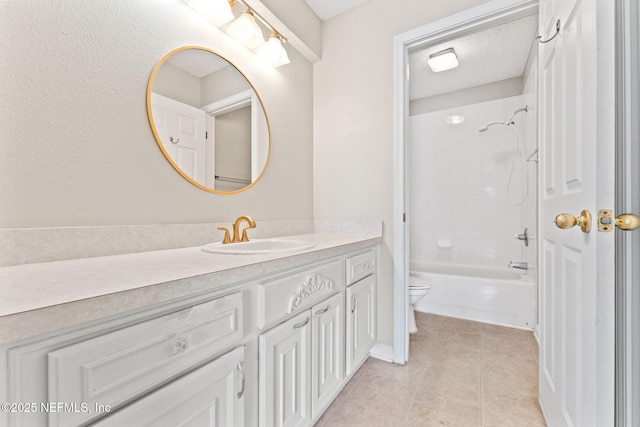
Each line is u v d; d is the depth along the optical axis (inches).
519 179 104.8
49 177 33.3
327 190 79.6
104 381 20.0
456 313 95.0
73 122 35.3
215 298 28.6
